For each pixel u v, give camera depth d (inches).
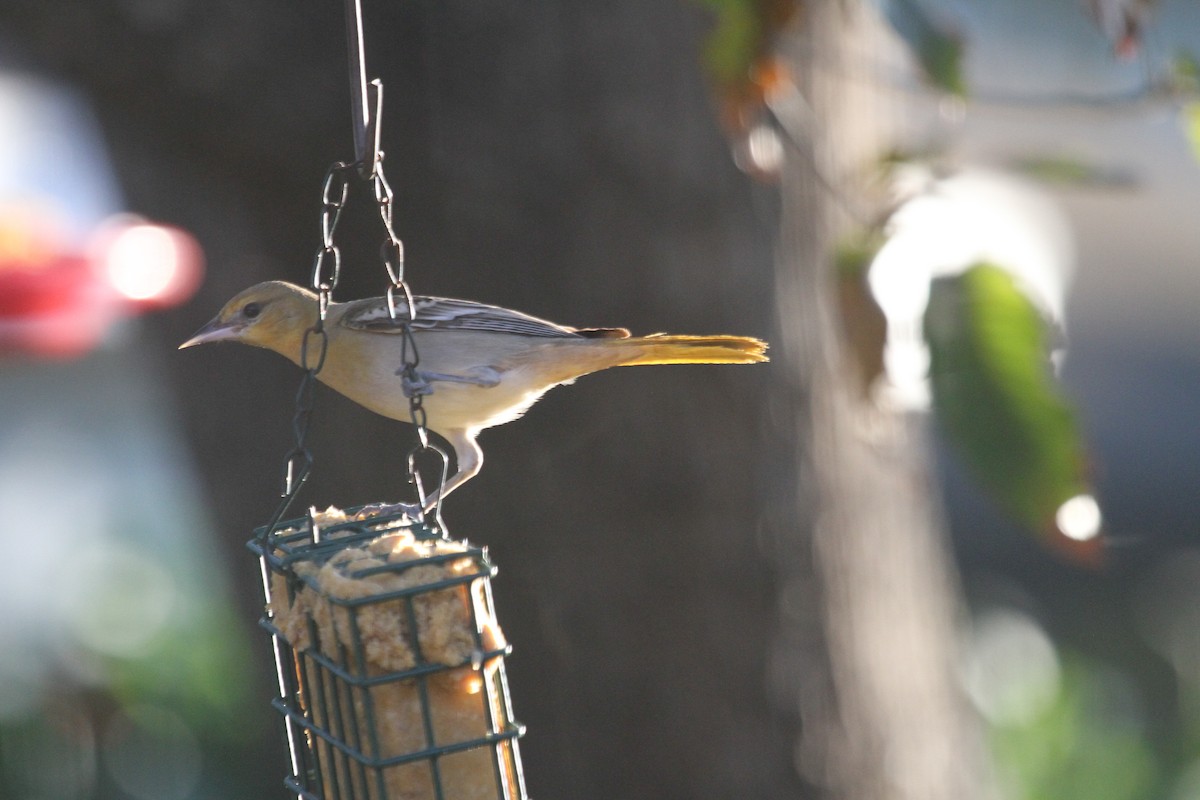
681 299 439.2
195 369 463.8
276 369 461.1
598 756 463.5
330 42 415.8
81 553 690.2
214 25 402.6
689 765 462.6
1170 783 633.6
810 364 455.2
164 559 687.1
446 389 336.5
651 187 432.1
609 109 429.4
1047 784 621.3
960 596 770.8
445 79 427.2
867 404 258.5
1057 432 233.0
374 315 337.7
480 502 452.1
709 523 453.7
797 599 462.9
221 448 468.8
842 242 261.3
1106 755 636.7
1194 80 287.3
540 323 341.7
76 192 555.8
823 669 472.4
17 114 575.2
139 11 396.2
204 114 418.9
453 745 268.8
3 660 619.2
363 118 266.2
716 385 449.1
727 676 461.1
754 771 464.4
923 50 282.7
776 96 301.1
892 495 497.0
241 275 452.1
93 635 636.1
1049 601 831.7
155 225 458.6
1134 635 776.9
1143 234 962.1
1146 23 287.3
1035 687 681.0
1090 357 953.5
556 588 454.9
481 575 272.8
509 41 425.1
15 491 721.6
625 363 346.3
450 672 270.1
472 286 438.9
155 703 609.3
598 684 459.5
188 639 635.5
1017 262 263.4
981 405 235.6
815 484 463.8
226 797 572.1
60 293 422.6
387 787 268.1
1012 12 314.5
